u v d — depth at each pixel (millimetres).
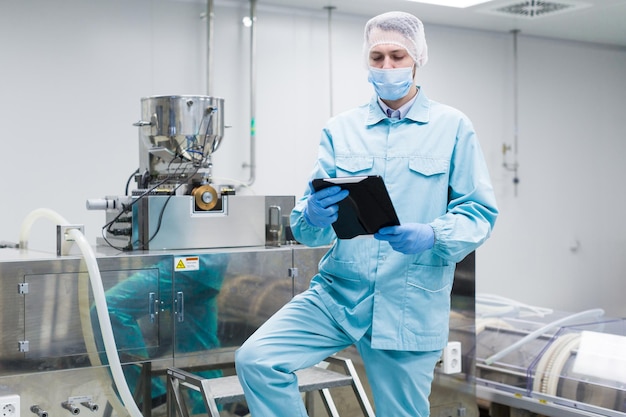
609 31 5168
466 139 2084
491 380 3570
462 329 3305
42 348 2484
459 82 4949
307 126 4418
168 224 2809
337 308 2072
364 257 2074
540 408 3295
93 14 3764
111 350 2477
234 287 2826
